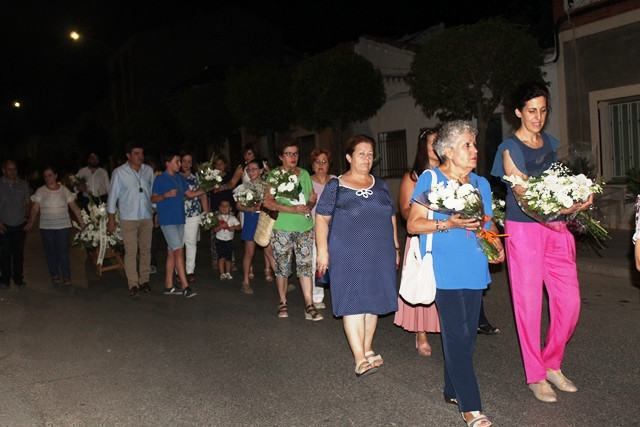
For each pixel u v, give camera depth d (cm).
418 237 475
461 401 427
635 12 1245
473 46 1280
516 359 585
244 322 761
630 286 849
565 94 1416
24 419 498
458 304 435
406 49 1845
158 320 792
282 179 732
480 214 425
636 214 374
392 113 1923
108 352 666
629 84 1273
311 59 1853
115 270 1190
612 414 452
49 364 634
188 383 562
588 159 614
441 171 453
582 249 1045
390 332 696
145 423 481
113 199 929
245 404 508
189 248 1002
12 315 856
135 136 3256
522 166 478
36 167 5306
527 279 478
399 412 479
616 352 585
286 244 754
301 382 552
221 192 1093
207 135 2802
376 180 542
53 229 1070
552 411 463
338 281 523
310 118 1839
